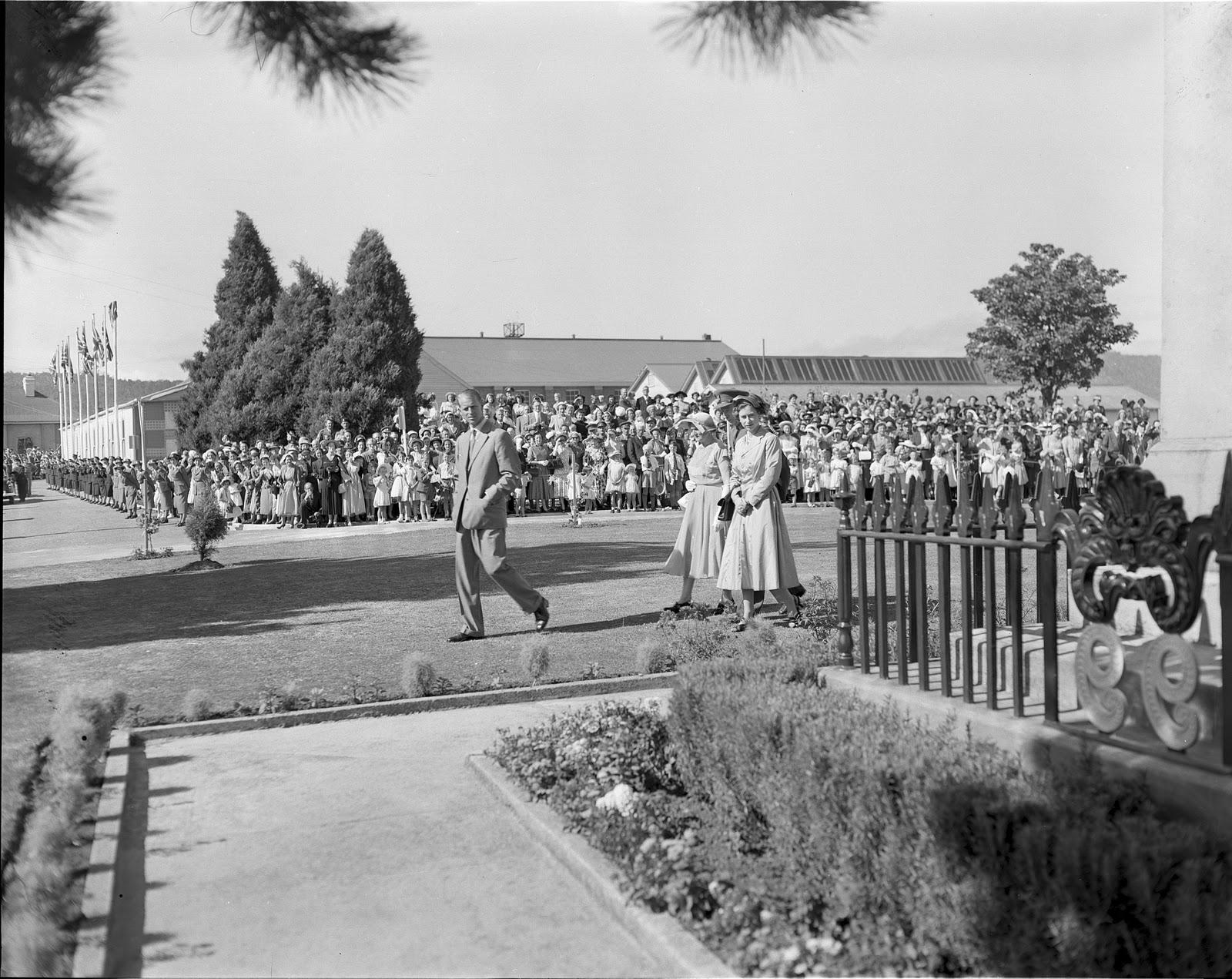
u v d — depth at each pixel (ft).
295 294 138.72
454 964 11.42
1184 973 8.81
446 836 15.30
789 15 11.93
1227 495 15.94
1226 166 16.31
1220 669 12.67
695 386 235.81
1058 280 128.16
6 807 13.85
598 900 12.94
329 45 12.13
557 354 308.81
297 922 12.56
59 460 278.05
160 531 93.15
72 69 12.02
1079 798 10.21
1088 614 12.20
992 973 9.46
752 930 11.26
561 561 53.67
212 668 28.37
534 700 23.76
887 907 10.71
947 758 11.22
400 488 90.07
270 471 95.91
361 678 26.20
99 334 200.23
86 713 19.24
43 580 55.67
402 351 134.51
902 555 16.21
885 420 105.19
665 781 16.21
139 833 15.71
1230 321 16.34
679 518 85.56
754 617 30.99
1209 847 9.37
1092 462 104.47
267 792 17.60
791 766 11.99
